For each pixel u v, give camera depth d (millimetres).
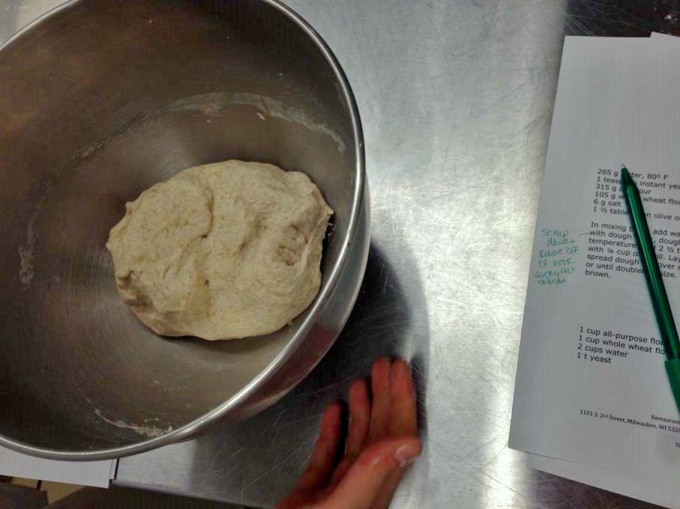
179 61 530
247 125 583
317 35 417
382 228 632
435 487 572
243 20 464
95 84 524
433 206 630
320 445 583
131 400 519
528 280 587
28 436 424
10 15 734
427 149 645
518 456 566
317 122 515
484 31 662
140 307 565
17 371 477
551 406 558
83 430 466
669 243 560
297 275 513
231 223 544
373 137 655
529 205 615
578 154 596
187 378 535
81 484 622
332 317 427
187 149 616
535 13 653
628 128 590
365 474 487
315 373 614
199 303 536
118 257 557
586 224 582
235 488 603
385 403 574
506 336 591
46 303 532
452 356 596
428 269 617
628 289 561
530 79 642
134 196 614
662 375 542
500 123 639
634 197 567
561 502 552
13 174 512
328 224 547
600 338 560
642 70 599
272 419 613
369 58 678
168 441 381
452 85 656
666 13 619
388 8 688
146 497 677
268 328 522
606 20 630
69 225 565
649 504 534
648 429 536
